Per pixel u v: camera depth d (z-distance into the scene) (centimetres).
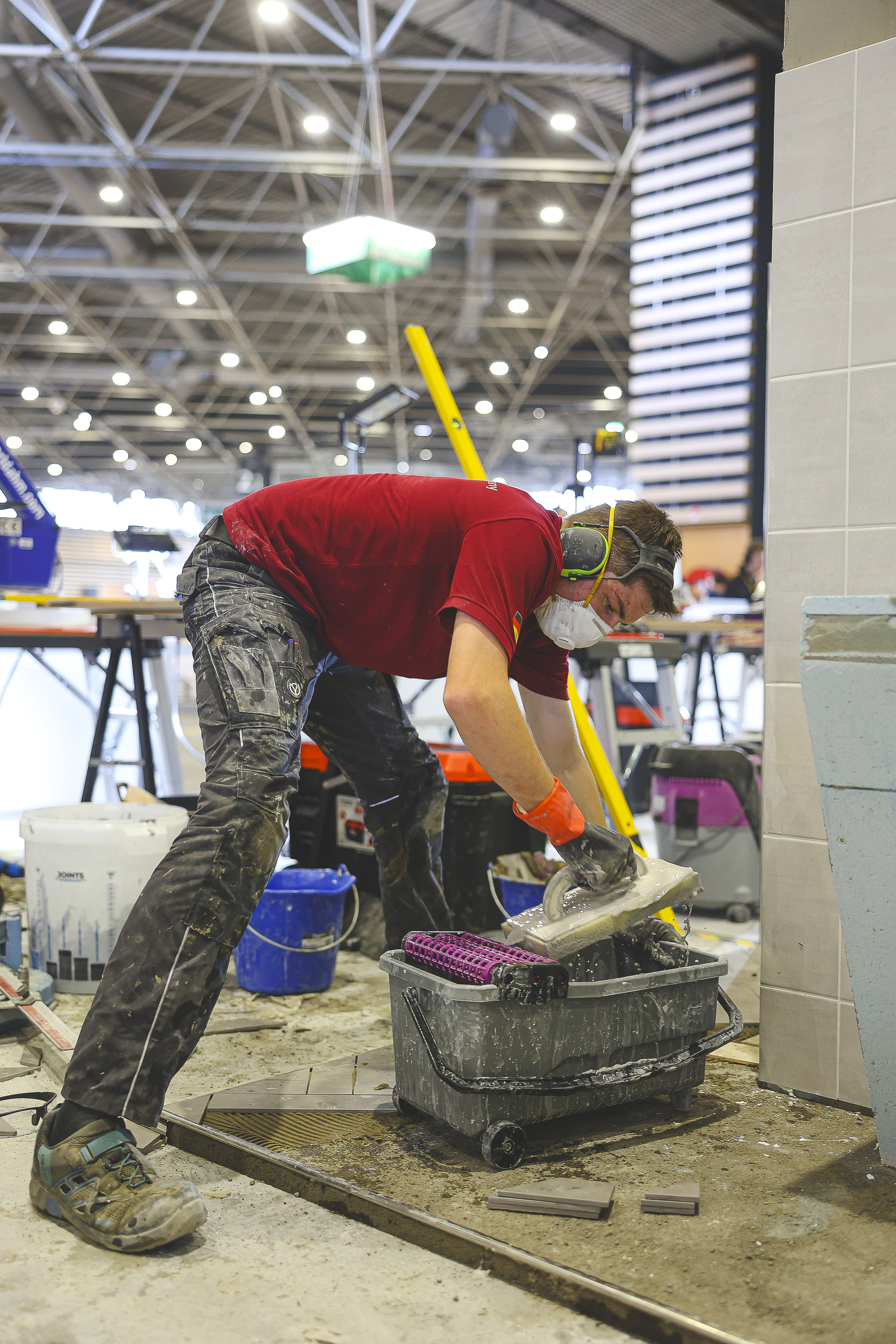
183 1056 141
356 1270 130
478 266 1360
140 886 249
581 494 512
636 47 885
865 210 180
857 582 181
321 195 1295
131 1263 131
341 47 903
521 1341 116
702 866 350
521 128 1131
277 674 155
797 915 188
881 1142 155
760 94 849
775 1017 191
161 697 458
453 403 257
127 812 270
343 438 417
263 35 905
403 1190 147
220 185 1292
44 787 545
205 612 159
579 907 165
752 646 545
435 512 157
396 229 421
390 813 209
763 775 192
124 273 1403
